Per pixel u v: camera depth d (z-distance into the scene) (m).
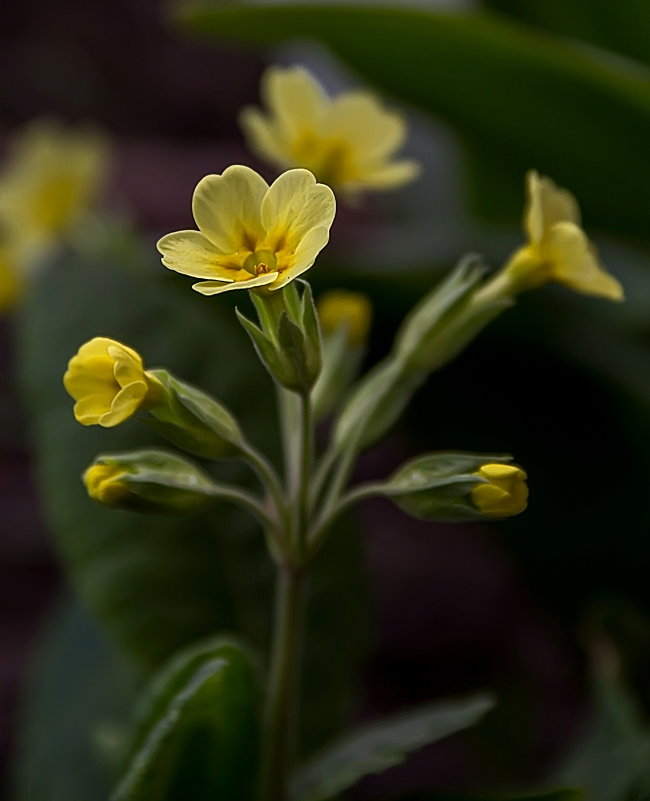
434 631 0.65
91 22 1.09
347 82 0.67
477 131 0.52
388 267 0.50
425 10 0.47
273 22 0.49
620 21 0.53
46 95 1.05
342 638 0.46
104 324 0.47
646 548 0.52
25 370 0.47
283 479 0.46
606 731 0.45
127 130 1.06
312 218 0.36
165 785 0.40
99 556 0.45
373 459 0.76
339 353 0.41
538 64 0.48
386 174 0.44
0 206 0.59
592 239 0.54
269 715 0.40
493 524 0.53
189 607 0.45
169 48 1.09
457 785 0.58
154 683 0.40
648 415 0.51
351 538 0.47
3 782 0.56
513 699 0.59
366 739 0.42
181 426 0.38
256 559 0.46
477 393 0.53
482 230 0.56
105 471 0.38
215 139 1.08
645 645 0.48
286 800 0.40
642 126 0.49
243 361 0.47
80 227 0.59
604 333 0.52
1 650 0.63
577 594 0.53
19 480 0.75
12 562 0.69
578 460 0.52
